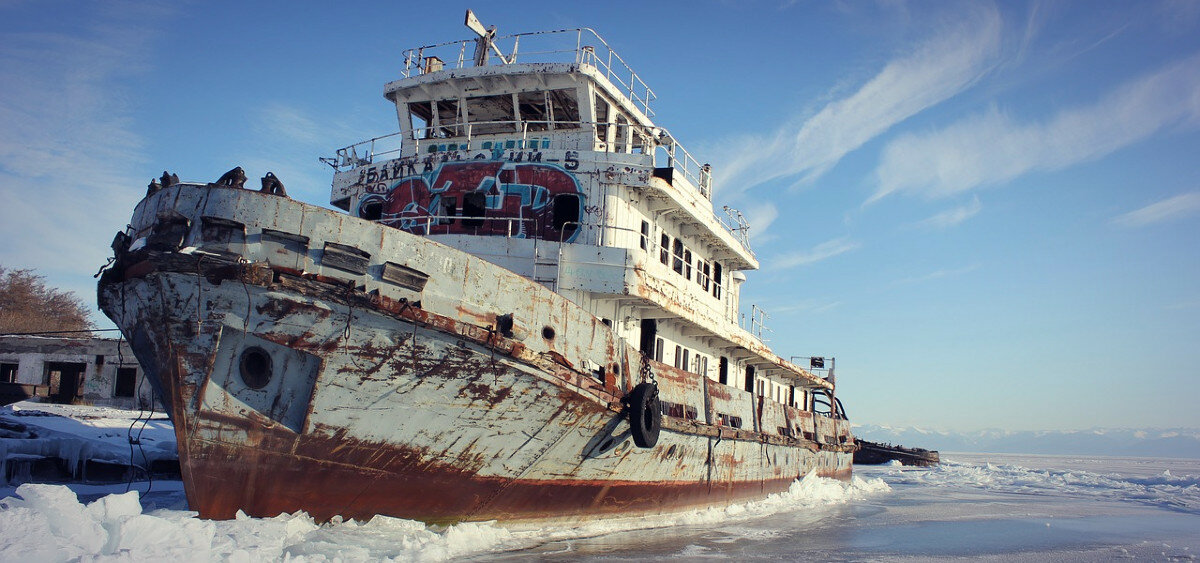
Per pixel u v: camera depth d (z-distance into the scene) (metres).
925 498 32.78
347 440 11.99
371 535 12.33
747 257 24.05
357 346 11.49
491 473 13.62
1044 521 24.62
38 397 26.41
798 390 31.75
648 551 14.50
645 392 14.88
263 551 10.18
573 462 14.75
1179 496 37.56
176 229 11.09
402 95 19.28
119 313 12.25
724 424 20.33
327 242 11.20
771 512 22.62
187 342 11.09
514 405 13.05
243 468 11.66
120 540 8.97
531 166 16.86
